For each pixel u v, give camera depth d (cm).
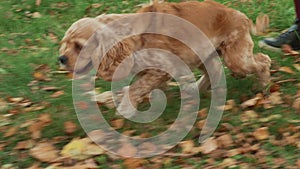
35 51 371
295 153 272
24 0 434
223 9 297
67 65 281
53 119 294
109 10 420
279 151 272
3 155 278
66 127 289
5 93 325
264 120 290
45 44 378
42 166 272
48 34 394
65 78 335
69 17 413
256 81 312
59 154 277
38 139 286
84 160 273
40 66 351
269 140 279
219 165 266
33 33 395
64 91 320
